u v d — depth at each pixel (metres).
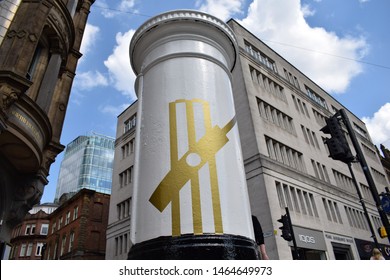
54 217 43.06
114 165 32.62
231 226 1.73
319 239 19.56
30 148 9.73
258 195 17.86
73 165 99.00
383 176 38.50
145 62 2.48
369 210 28.83
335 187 25.02
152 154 1.98
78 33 15.58
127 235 26.39
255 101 21.95
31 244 49.62
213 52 2.37
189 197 1.74
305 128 26.25
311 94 32.69
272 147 20.95
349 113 39.25
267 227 16.69
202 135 1.95
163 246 1.62
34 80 11.61
